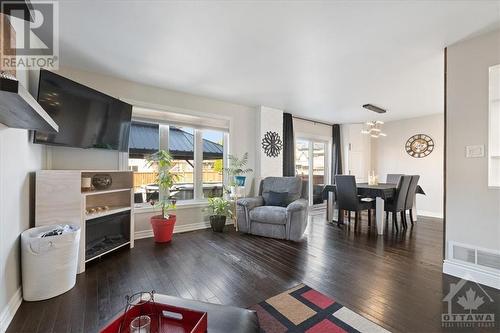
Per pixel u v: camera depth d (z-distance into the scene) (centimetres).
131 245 309
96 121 282
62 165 291
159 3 181
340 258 280
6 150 165
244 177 431
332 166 657
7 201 167
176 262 264
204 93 398
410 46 243
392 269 249
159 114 371
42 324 160
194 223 408
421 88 369
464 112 229
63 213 231
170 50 254
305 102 451
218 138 454
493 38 213
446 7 183
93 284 215
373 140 664
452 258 236
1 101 106
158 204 352
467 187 227
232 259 275
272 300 190
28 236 192
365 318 168
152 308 111
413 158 588
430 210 558
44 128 173
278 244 331
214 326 105
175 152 412
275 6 184
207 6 184
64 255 200
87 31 218
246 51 256
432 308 180
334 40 232
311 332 154
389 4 180
